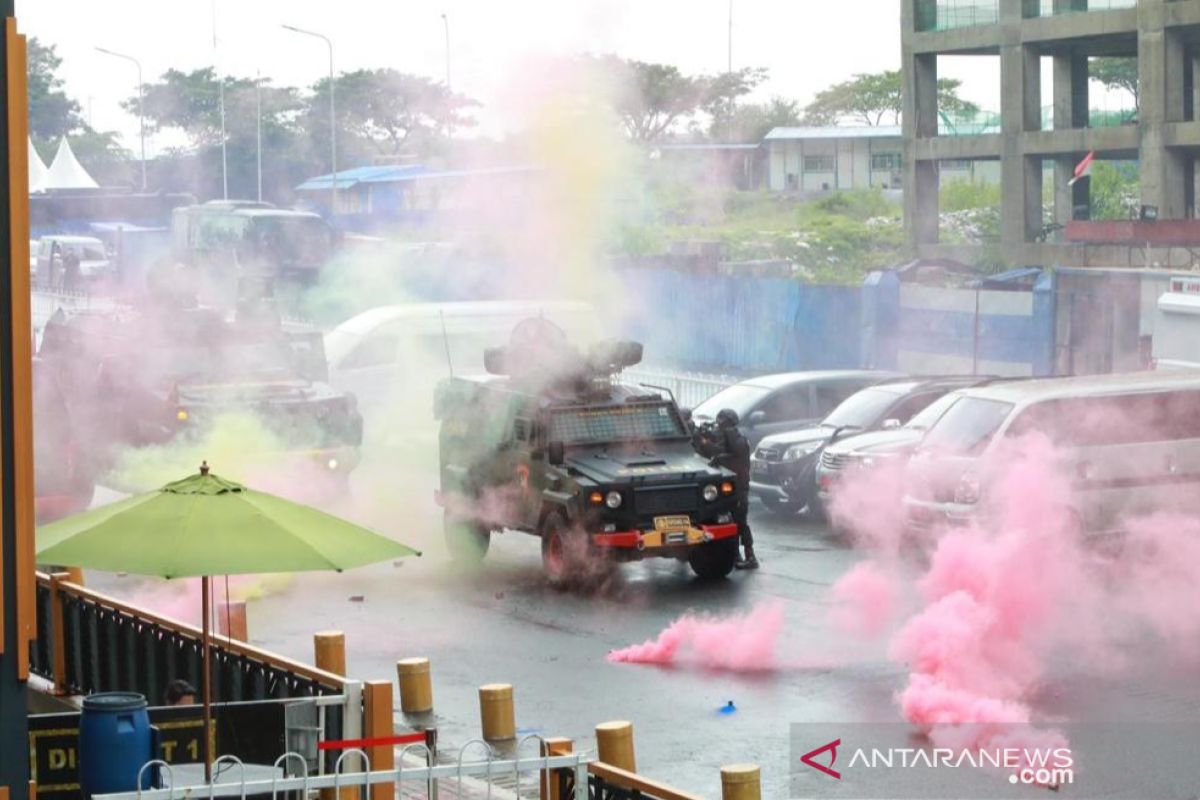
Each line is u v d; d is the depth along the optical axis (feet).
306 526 35.04
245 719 39.17
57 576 54.75
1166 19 191.21
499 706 48.44
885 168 262.67
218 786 32.35
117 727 36.58
